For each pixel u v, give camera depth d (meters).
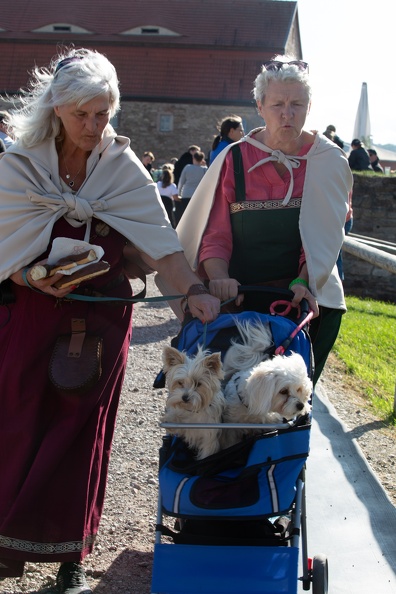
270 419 3.28
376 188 18.14
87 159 3.73
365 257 8.96
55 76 3.54
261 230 4.18
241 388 3.31
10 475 3.57
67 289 3.50
